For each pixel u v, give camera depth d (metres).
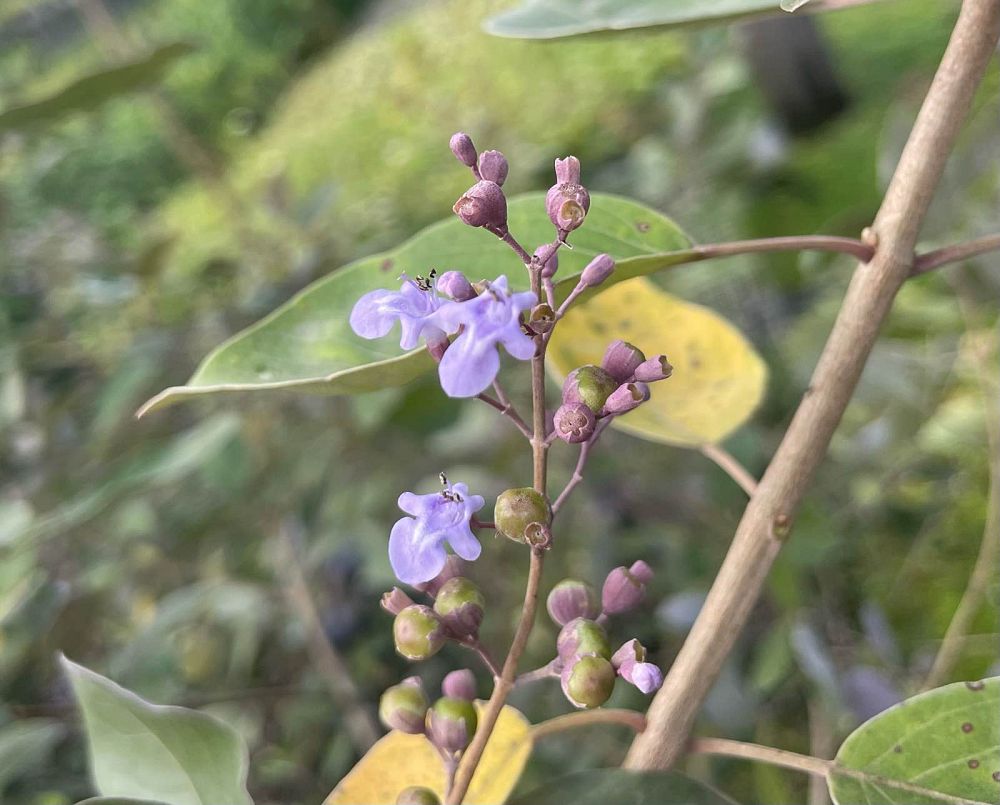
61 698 0.29
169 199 0.85
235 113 1.13
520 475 0.35
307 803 0.31
